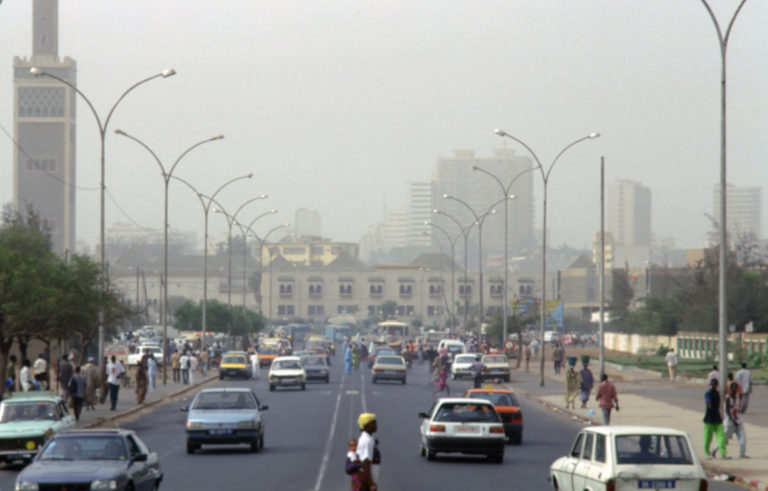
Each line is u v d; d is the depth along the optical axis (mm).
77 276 51844
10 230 76188
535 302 121375
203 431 34625
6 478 29281
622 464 20344
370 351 125688
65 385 49312
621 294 148125
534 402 64562
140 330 180125
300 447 37062
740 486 28141
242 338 129250
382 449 36594
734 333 91000
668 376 83562
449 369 94312
